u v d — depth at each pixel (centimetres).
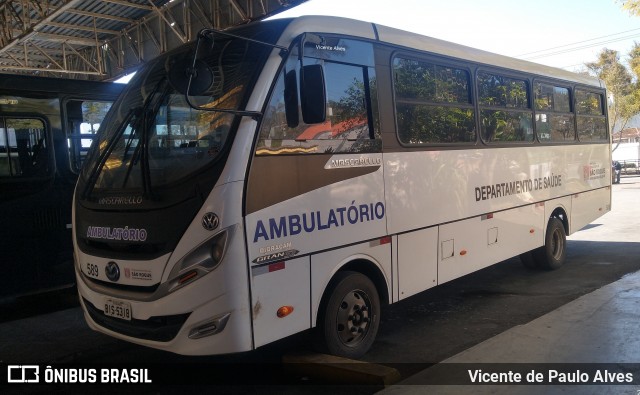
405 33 537
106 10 1652
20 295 627
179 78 356
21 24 1485
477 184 616
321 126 430
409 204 513
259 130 383
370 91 481
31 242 637
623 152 4197
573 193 849
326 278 427
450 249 569
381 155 484
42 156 651
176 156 393
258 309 375
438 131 562
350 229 449
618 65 3441
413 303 656
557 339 466
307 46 429
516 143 697
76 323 612
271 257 384
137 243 388
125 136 440
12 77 632
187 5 1541
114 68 1934
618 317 514
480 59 642
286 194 397
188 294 362
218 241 359
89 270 430
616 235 1127
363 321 467
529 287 718
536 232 746
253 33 428
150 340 382
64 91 675
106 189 426
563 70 858
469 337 530
